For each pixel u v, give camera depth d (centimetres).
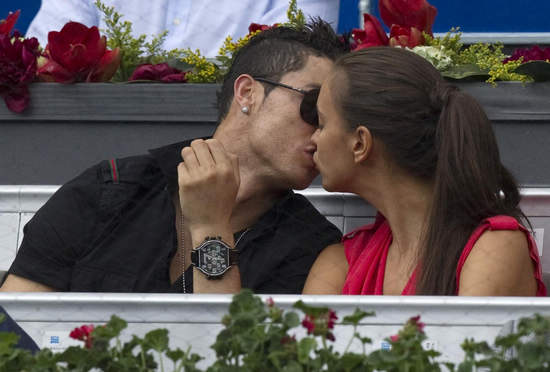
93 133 1005
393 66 681
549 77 945
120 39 1089
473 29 1528
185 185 722
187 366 423
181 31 1337
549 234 828
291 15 1045
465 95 678
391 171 680
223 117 854
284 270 816
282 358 409
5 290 806
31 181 1014
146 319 482
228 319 416
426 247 662
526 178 956
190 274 797
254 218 837
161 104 997
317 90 802
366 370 411
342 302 472
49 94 1001
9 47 997
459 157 659
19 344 488
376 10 1388
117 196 825
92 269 804
